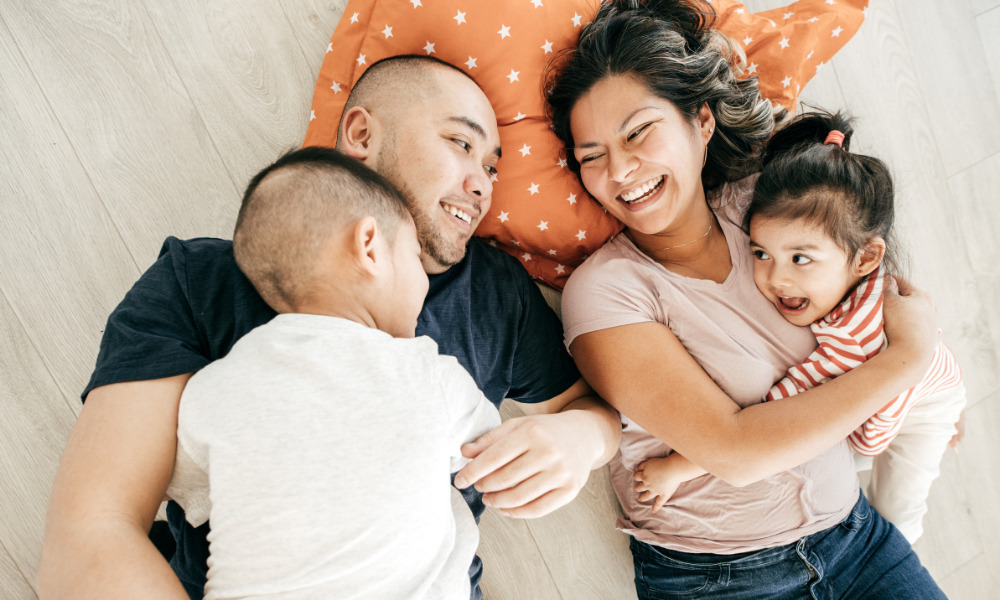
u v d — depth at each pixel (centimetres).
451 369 74
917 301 98
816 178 92
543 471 76
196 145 120
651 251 107
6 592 112
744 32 115
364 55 104
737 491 101
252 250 71
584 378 105
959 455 144
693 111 97
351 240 69
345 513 59
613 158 95
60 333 115
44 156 115
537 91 104
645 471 108
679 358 93
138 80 118
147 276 79
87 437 63
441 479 65
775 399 99
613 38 93
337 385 62
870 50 140
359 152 92
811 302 98
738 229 106
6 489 112
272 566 58
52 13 115
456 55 102
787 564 98
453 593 69
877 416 103
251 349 65
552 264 121
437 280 95
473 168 92
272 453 59
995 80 144
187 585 80
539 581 130
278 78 123
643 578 113
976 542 143
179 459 66
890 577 100
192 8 120
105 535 58
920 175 142
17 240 114
